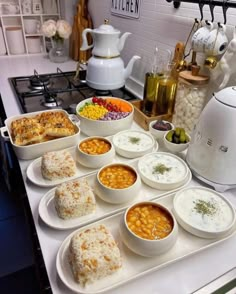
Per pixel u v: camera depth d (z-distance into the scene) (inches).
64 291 20.1
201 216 25.6
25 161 34.2
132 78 59.3
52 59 76.3
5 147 50.8
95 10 71.2
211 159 28.6
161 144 38.5
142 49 54.0
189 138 35.9
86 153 32.1
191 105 37.6
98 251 21.0
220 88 34.5
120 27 60.7
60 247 22.9
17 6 77.4
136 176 29.1
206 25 35.1
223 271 22.1
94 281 20.6
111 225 25.7
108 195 26.8
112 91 56.1
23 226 53.3
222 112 26.6
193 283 21.2
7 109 46.8
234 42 30.9
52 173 30.1
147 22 50.2
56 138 35.6
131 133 38.9
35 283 44.9
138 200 28.5
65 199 25.4
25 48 82.9
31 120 37.4
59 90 53.4
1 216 55.1
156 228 23.3
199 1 34.4
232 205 26.6
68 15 79.7
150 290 20.6
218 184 29.6
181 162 32.9
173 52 44.7
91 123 37.8
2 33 78.7
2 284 44.8
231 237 24.8
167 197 28.0
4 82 59.4
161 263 22.3
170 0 40.0
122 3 57.3
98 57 47.9
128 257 22.9
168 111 43.3
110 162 33.1
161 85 41.4
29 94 51.6
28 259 48.1
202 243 24.3
